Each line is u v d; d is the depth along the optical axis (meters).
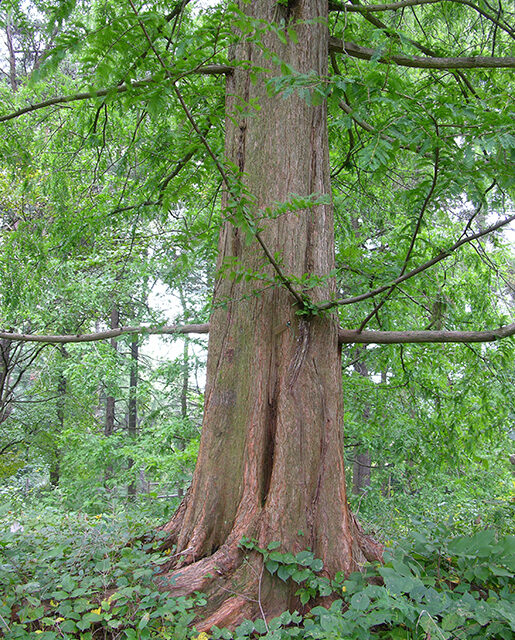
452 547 2.76
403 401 6.55
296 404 2.99
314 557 2.76
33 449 12.80
